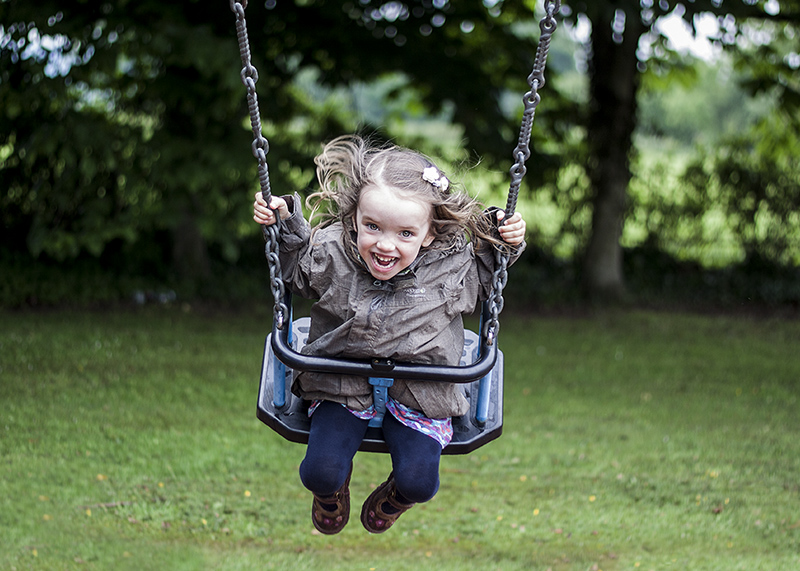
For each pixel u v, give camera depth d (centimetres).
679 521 443
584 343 882
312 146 995
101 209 876
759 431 605
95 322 841
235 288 1043
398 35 974
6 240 1002
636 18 821
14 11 805
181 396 620
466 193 229
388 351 229
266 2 938
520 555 399
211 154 832
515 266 1192
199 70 852
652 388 714
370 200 217
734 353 866
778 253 1204
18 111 838
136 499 438
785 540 423
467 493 476
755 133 1245
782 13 995
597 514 449
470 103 1005
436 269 232
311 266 232
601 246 1130
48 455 485
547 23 206
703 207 1211
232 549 391
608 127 1102
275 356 231
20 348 715
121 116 891
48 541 384
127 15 812
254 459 504
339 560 388
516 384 711
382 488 269
